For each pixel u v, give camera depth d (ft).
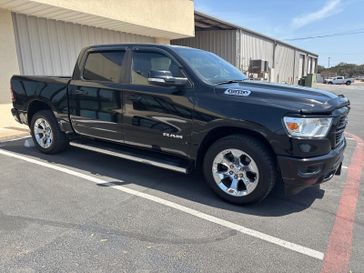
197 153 12.91
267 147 11.62
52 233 10.20
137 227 10.68
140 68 14.39
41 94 17.84
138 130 14.29
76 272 8.34
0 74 31.42
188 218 11.38
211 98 12.26
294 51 114.21
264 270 8.60
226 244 9.77
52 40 37.29
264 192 11.73
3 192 13.39
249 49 73.92
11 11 32.37
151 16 42.57
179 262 8.84
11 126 26.17
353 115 42.91
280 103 11.25
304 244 9.86
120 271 8.41
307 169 11.05
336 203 12.87
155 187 14.17
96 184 14.42
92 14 34.45
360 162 18.97
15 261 8.75
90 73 16.05
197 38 70.03
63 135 18.13
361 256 9.26
